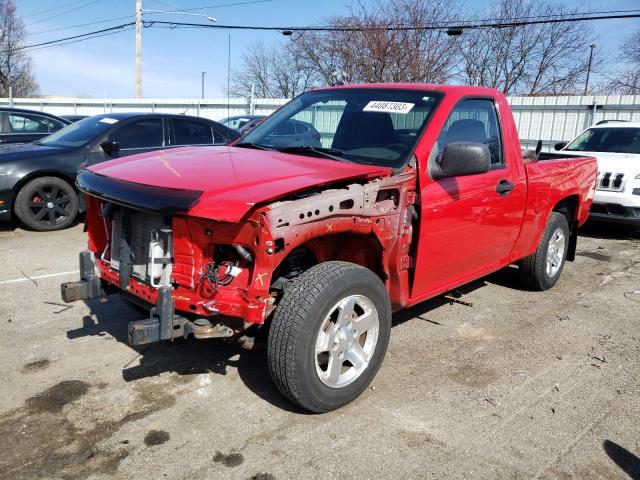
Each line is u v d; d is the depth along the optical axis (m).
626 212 8.46
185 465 2.79
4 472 2.70
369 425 3.19
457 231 4.04
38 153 7.68
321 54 33.41
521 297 5.66
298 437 3.05
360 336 3.42
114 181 3.23
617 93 35.34
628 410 3.50
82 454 2.85
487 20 25.77
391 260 3.60
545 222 5.34
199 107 25.33
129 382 3.59
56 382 3.57
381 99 4.20
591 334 4.74
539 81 33.41
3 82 50.97
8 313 4.68
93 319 4.59
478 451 3.00
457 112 4.06
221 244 2.95
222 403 3.37
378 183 3.34
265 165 3.39
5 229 7.94
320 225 3.01
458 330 4.70
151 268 3.03
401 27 23.56
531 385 3.78
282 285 3.21
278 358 2.98
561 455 3.00
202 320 2.99
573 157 6.23
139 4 25.88
